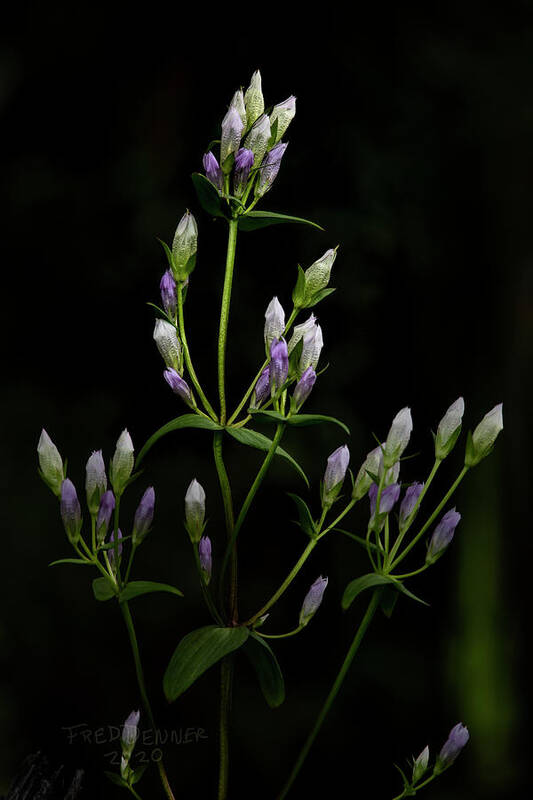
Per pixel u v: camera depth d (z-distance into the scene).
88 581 1.43
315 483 1.52
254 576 1.54
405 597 1.66
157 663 1.41
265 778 1.39
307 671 1.54
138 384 1.56
